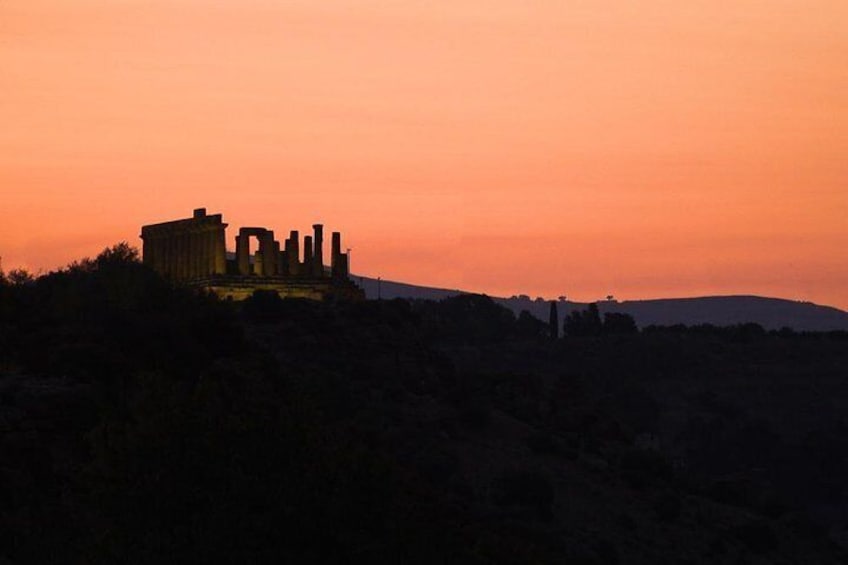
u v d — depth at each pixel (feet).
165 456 611.88
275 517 610.65
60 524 655.35
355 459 650.84
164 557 593.42
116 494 606.55
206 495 608.60
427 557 655.35
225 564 597.52
